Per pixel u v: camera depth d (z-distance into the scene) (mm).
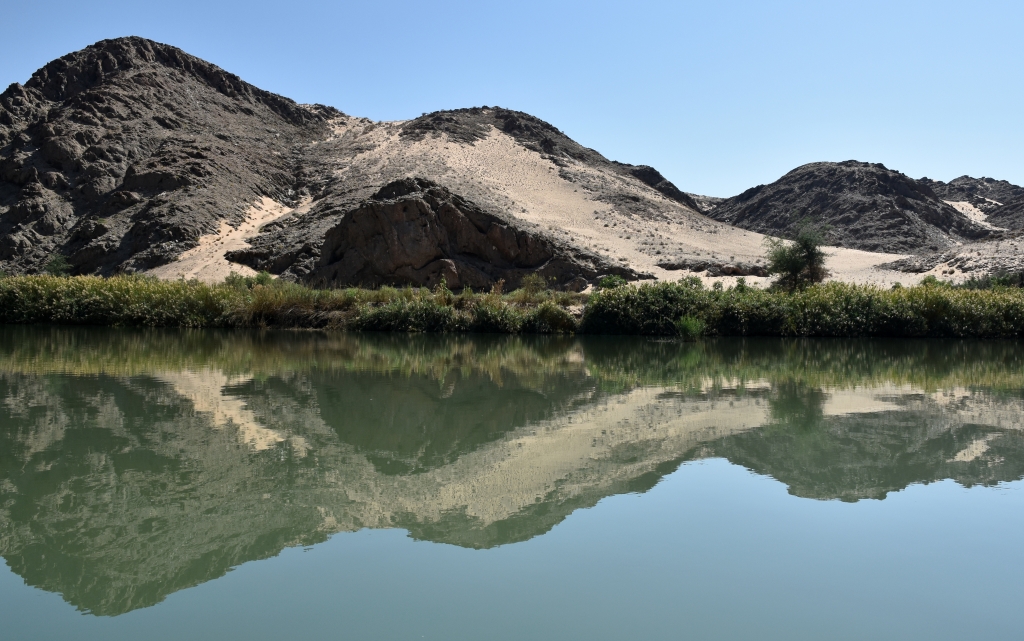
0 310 25484
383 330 24047
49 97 69875
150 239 45594
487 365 14781
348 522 5164
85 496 5703
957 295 23594
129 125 63312
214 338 20828
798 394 10859
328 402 10023
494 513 5355
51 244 49812
